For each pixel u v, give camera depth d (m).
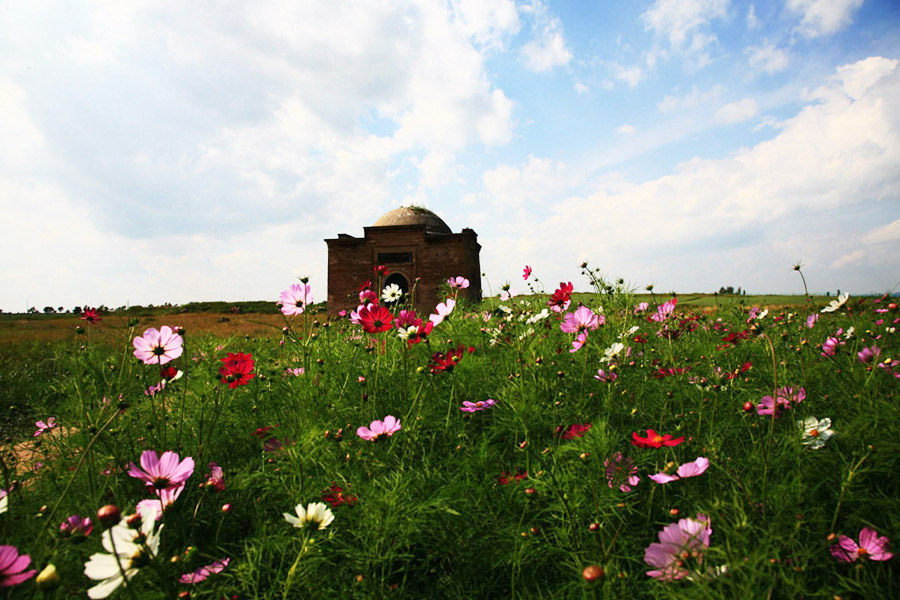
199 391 1.92
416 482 1.35
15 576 0.76
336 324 3.15
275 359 2.54
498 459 1.59
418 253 24.77
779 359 2.19
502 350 2.60
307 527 1.00
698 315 3.44
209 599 1.03
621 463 1.27
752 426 1.55
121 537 0.84
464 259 24.69
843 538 1.00
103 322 2.12
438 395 2.04
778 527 0.96
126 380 1.86
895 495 1.15
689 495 1.13
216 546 1.18
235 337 2.73
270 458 1.60
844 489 1.09
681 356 2.42
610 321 2.70
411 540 1.22
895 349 2.26
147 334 1.62
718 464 1.28
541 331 2.63
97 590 0.80
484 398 2.08
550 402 1.88
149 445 1.68
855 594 0.94
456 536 1.20
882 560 0.94
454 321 3.14
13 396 2.27
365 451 1.48
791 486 1.09
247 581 1.04
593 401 1.98
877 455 1.17
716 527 1.00
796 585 0.84
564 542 1.15
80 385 1.69
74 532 1.02
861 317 2.80
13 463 1.58
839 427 1.34
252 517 1.34
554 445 1.54
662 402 1.84
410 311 2.12
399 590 1.08
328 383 2.07
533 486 1.24
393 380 2.20
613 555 1.03
